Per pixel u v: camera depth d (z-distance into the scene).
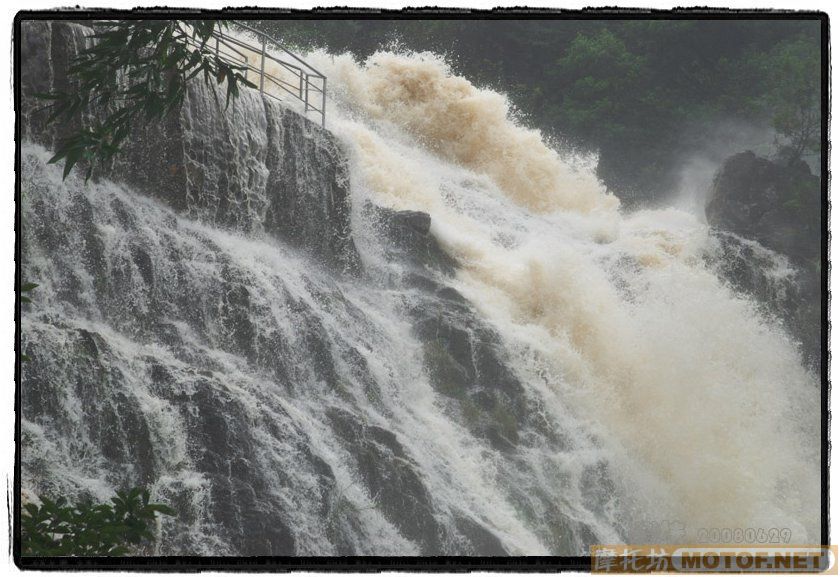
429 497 21.38
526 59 64.12
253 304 22.00
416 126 42.72
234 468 18.56
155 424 18.45
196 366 20.09
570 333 28.89
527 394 25.58
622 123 62.88
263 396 20.28
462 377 25.09
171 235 21.44
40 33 20.06
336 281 25.56
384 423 22.50
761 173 41.31
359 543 19.73
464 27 62.12
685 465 28.16
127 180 21.23
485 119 43.00
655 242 37.94
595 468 25.88
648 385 28.98
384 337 24.64
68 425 17.70
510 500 23.14
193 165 22.28
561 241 36.19
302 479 19.47
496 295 28.50
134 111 12.45
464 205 36.44
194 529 17.59
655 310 31.48
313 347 22.73
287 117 25.22
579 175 43.66
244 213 23.58
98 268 20.02
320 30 57.09
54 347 18.03
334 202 26.23
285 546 18.23
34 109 19.88
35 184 19.58
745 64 62.22
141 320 20.31
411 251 27.52
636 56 63.56
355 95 42.19
